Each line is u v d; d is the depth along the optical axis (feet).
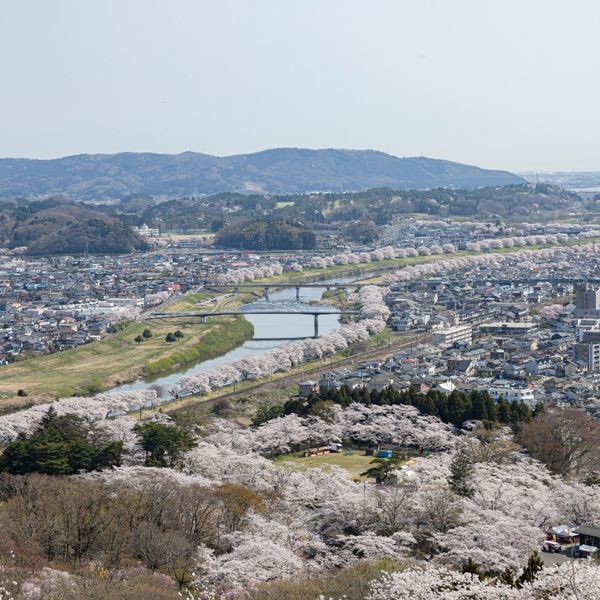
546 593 343.46
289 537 514.68
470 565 408.67
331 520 542.98
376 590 384.88
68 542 482.69
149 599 410.72
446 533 512.63
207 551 479.82
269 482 626.23
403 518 540.93
